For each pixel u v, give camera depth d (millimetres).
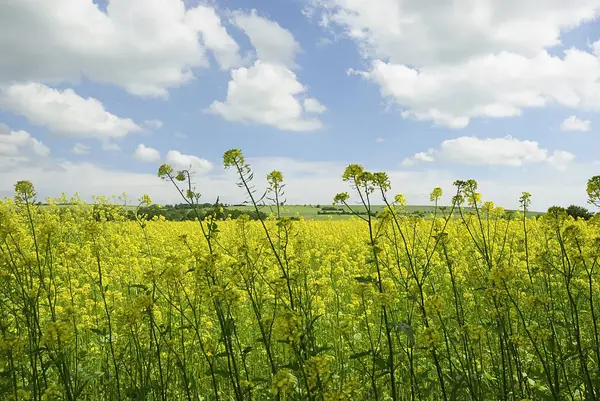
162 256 11539
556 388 3377
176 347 4742
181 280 3949
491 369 4391
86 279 8266
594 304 6320
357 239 14719
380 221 3713
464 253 7504
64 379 3150
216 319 5535
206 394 4383
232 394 4332
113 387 4168
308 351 3193
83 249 7215
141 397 3623
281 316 2898
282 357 4816
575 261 3787
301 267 5000
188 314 5418
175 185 3764
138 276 7484
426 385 3994
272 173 3912
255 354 5168
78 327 5117
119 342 4500
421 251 6297
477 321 5770
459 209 4781
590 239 4027
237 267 3637
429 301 3303
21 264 4066
